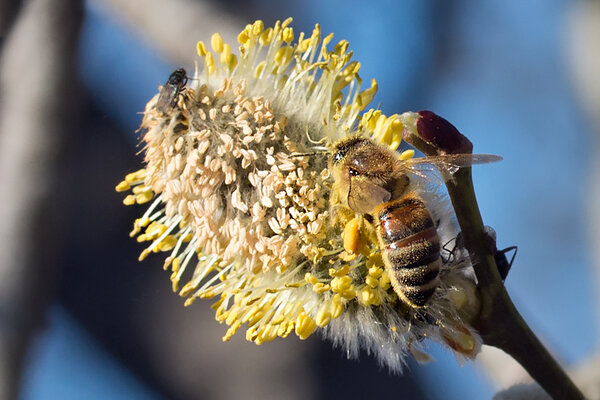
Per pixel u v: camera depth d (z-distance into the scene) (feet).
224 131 0.59
